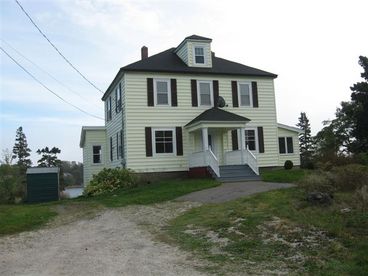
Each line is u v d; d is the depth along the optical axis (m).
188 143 27.62
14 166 31.45
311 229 10.91
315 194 13.91
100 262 9.02
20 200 26.56
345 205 13.35
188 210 15.70
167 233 12.16
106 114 34.28
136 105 26.81
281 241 10.28
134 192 21.52
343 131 47.03
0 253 10.29
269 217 12.45
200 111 28.12
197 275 7.95
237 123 26.17
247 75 29.44
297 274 8.02
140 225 13.63
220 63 30.50
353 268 8.04
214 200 17.20
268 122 29.72
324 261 8.72
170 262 8.98
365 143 40.34
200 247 10.32
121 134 27.98
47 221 15.20
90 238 11.89
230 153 27.55
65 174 72.81
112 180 24.47
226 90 28.92
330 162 24.00
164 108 27.38
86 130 34.47
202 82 28.45
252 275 7.99
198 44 28.91
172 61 29.28
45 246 11.02
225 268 8.49
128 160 26.31
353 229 10.73
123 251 10.09
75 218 15.77
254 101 29.50
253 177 24.33
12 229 13.51
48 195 25.83
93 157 34.28
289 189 17.30
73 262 9.09
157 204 17.78
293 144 33.34
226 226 12.09
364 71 42.03
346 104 46.56
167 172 27.03
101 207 17.92
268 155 29.41
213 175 24.33
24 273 8.25
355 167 17.66
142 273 8.08
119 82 28.62
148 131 26.86
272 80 30.20
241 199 16.25
